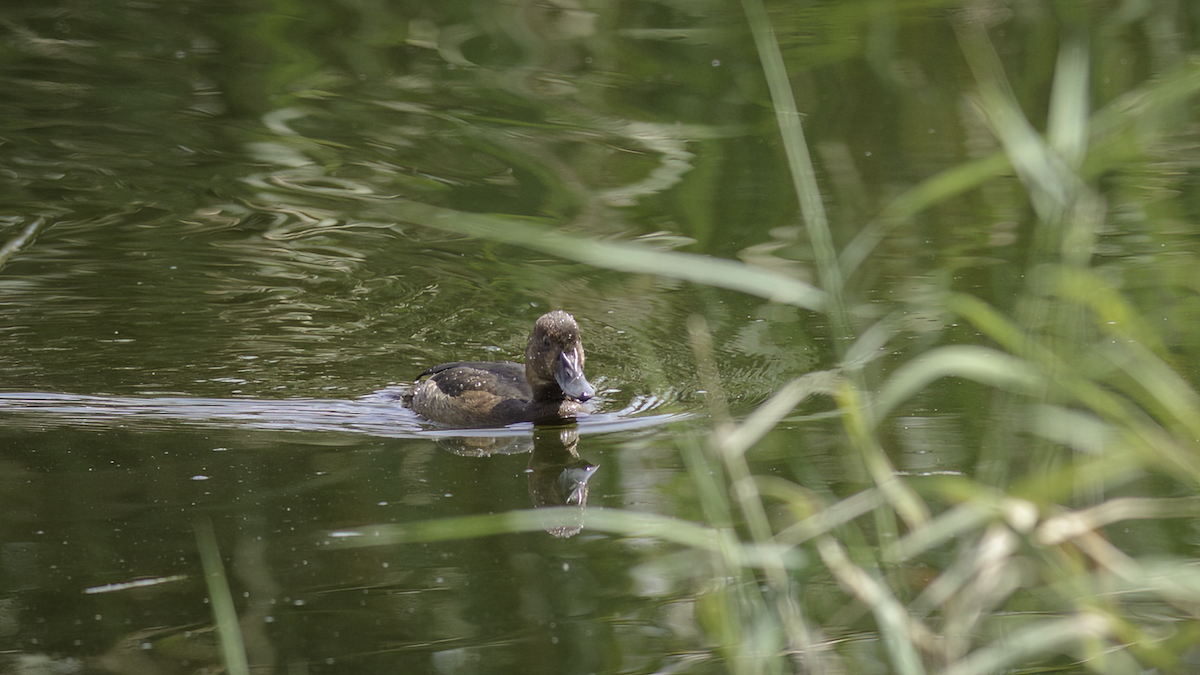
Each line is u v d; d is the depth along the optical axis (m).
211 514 9.80
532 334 12.99
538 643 7.89
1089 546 5.98
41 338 14.10
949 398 11.95
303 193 18.61
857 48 24.39
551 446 11.59
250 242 17.03
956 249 15.91
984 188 18.42
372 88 23.03
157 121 21.28
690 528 6.85
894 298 14.45
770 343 13.98
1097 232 16.16
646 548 9.33
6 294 15.16
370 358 14.14
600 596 8.55
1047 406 6.23
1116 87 21.48
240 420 12.18
